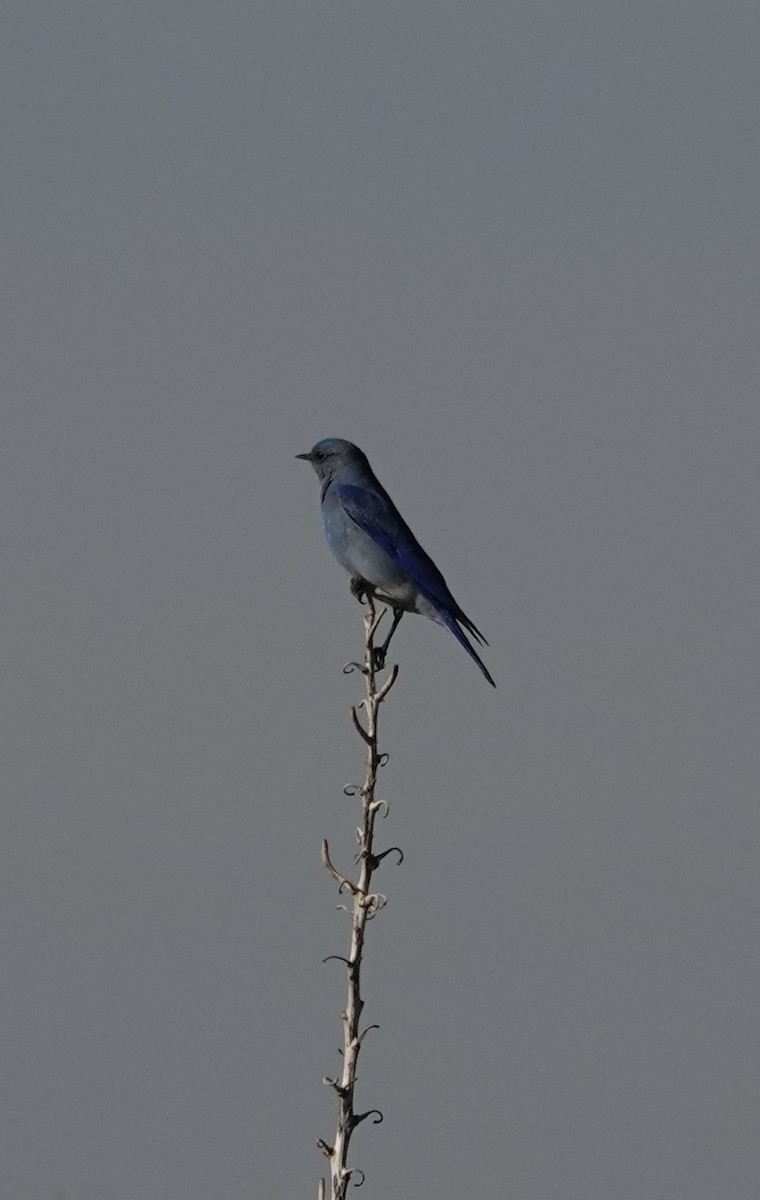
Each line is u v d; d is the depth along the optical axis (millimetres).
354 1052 9562
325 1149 9523
